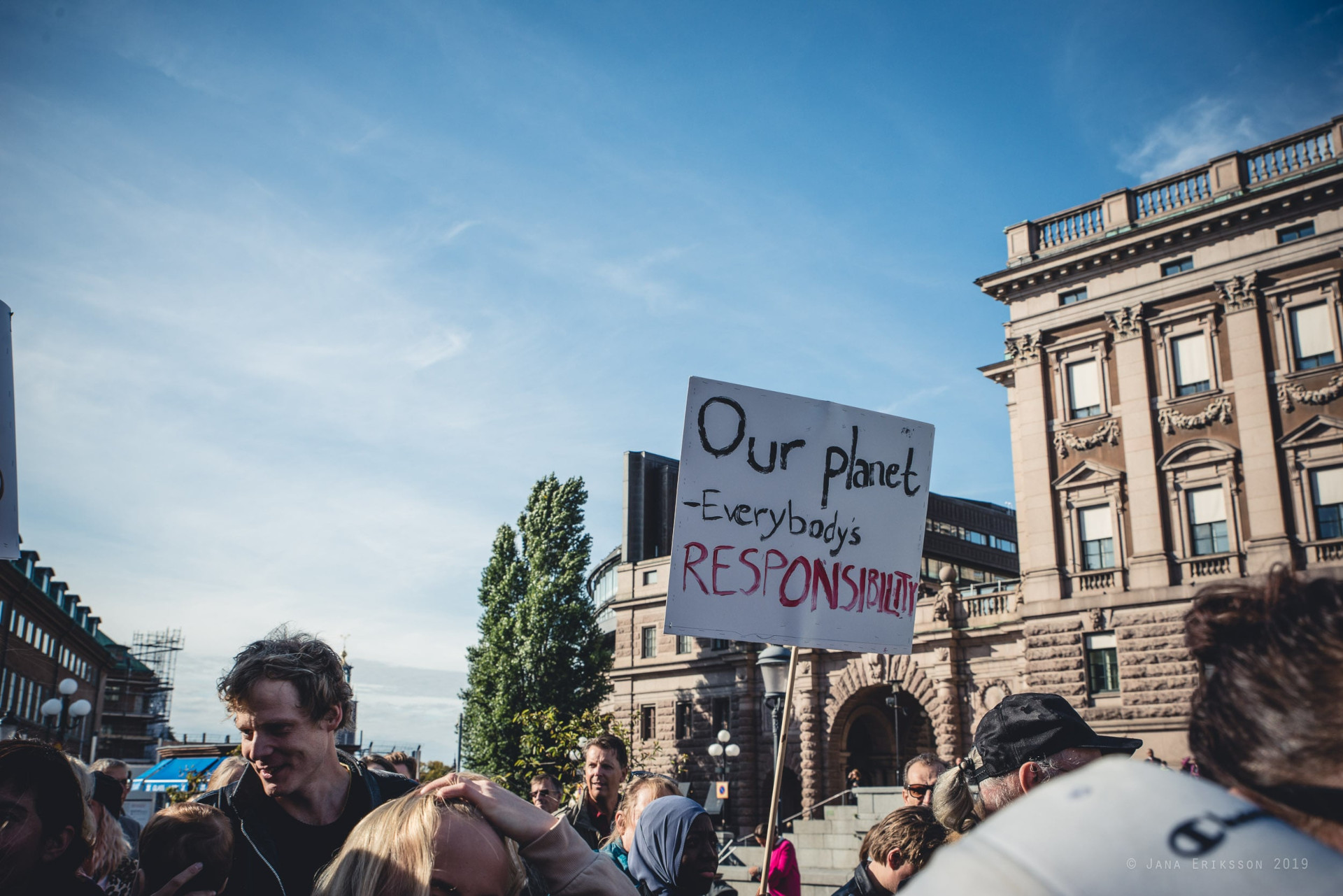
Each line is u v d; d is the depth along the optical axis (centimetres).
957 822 459
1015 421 3419
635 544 5934
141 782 1825
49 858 328
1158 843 95
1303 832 102
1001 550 6625
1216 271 3011
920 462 598
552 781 755
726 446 553
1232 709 115
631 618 5259
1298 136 2927
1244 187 3017
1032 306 3412
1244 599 125
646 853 476
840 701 3919
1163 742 2822
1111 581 3052
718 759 3284
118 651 10938
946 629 3550
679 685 4878
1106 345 3216
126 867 546
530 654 4653
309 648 340
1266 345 2905
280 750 324
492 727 4584
